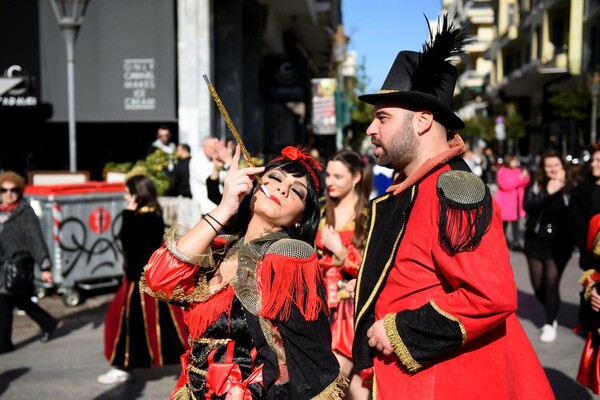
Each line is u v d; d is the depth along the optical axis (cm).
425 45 255
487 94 5159
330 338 238
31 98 1280
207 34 1195
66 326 754
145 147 1559
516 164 1351
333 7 2536
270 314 229
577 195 566
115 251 880
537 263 694
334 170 443
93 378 576
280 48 2200
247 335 238
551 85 3475
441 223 229
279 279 230
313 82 3028
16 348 673
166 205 883
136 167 1005
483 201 230
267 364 234
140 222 541
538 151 3894
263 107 1912
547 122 3725
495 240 228
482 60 6066
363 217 434
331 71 3947
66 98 1294
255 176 248
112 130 1556
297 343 229
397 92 247
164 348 545
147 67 1273
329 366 232
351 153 448
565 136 3278
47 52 1292
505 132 3884
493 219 230
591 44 2880
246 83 1756
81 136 1552
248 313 236
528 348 253
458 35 251
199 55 1196
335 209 450
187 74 1198
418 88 253
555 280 680
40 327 674
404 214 245
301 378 228
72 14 1038
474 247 224
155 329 545
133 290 544
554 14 3372
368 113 3725
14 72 1293
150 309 544
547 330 679
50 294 901
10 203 646
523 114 4362
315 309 231
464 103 6550
